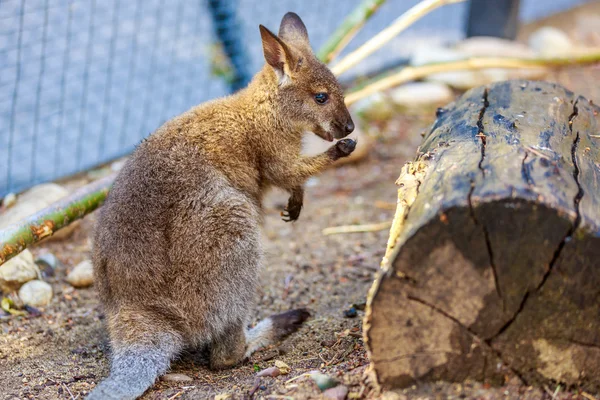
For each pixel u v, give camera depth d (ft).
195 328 24.95
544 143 21.36
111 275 24.70
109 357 26.71
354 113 53.06
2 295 31.60
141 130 49.26
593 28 71.92
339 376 20.67
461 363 18.11
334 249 37.35
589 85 56.18
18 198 39.88
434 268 17.30
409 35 67.97
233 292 25.00
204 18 57.31
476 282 17.29
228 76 51.57
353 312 28.76
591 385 17.75
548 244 16.67
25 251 32.81
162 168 25.30
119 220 24.81
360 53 40.01
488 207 16.62
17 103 48.98
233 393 21.58
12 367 25.79
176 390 23.02
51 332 28.96
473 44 61.16
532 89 28.12
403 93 55.93
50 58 51.57
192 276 24.49
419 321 17.84
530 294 17.19
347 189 45.06
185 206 24.63
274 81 28.12
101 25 52.70
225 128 27.04
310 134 30.42
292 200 29.60
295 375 22.48
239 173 26.66
